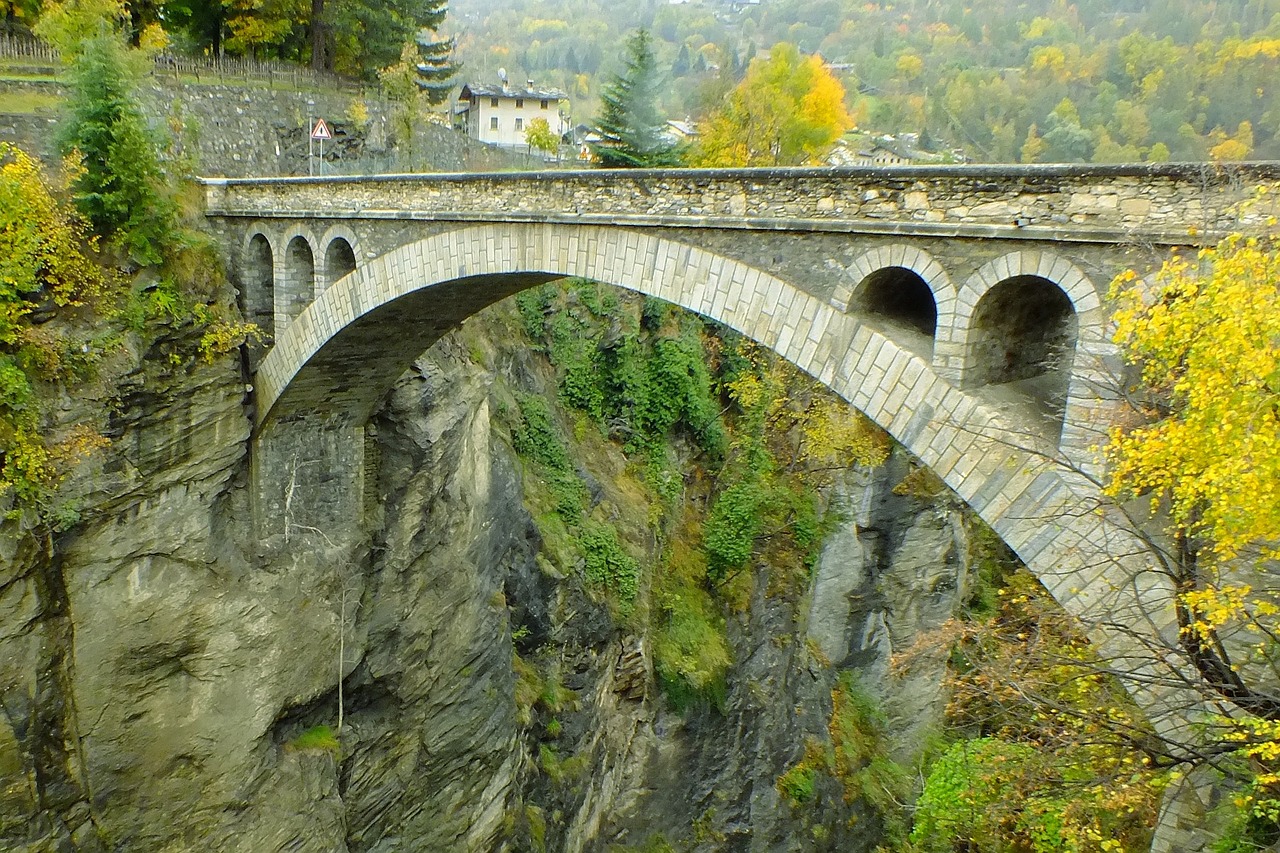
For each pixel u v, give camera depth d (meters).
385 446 21.61
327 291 18.42
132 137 16.44
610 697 26.67
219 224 20.33
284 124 30.12
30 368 15.05
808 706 31.25
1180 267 7.49
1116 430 8.05
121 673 16.33
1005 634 12.93
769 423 35.16
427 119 37.28
